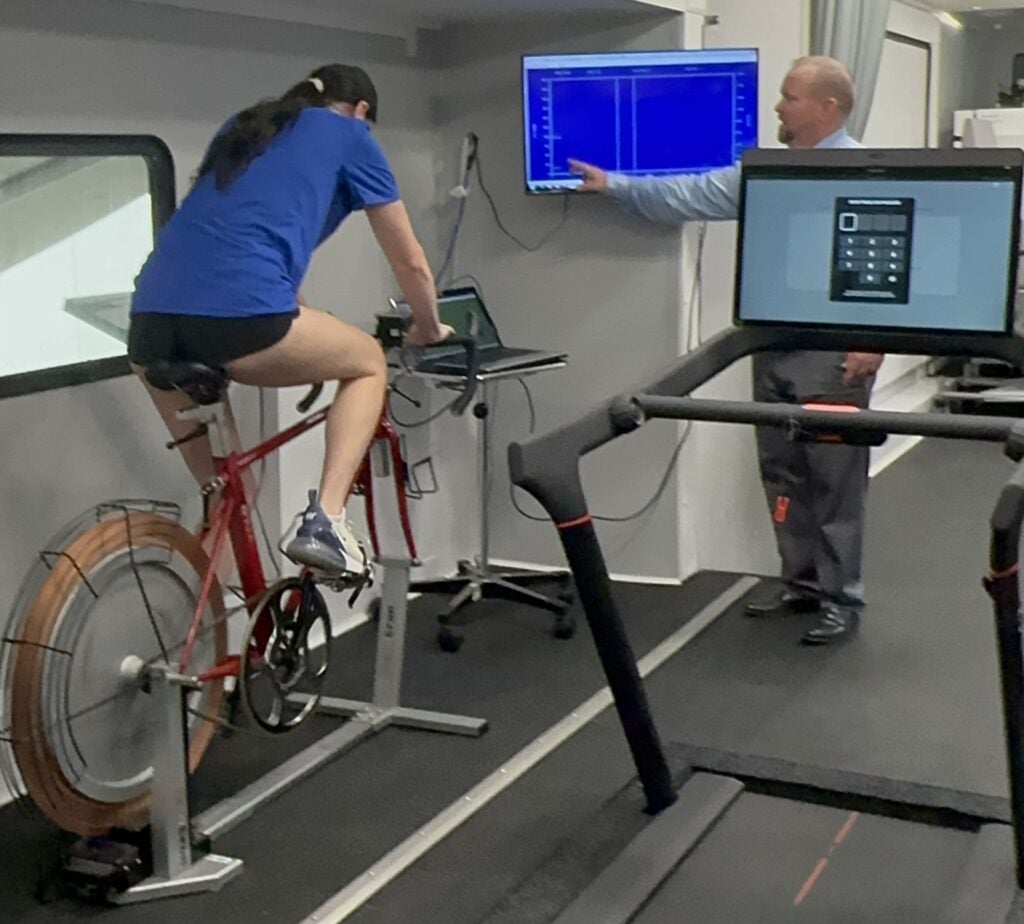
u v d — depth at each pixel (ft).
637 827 10.11
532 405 16.35
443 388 15.79
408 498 15.40
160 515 10.68
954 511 19.92
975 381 26.27
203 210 9.84
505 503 16.74
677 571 16.22
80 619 9.20
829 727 12.04
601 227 15.69
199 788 11.03
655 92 14.82
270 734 10.20
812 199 10.07
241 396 12.85
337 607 14.73
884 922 8.87
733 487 16.48
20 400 10.85
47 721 9.04
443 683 13.26
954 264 9.73
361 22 14.46
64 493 11.32
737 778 10.81
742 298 10.44
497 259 16.21
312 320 10.08
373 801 10.81
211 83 12.58
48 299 11.11
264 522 13.15
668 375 10.16
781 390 13.92
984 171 9.54
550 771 11.30
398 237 10.60
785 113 13.61
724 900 9.18
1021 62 28.81
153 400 10.99
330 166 10.11
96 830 9.66
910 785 10.50
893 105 24.23
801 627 14.67
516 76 15.61
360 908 9.25
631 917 8.91
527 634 14.64
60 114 11.02
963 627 14.65
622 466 16.22
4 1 10.42
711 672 13.42
